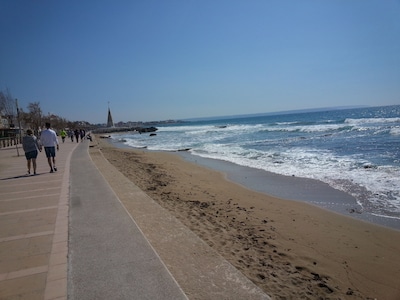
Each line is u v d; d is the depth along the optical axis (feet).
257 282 13.02
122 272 9.61
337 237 19.31
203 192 32.42
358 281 13.96
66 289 8.79
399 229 20.40
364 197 27.78
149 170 48.91
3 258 11.21
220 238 18.28
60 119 341.00
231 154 67.41
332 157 50.85
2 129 148.97
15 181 28.12
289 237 19.17
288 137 97.40
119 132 394.73
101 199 19.31
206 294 9.01
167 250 12.39
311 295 12.36
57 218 15.74
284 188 33.37
